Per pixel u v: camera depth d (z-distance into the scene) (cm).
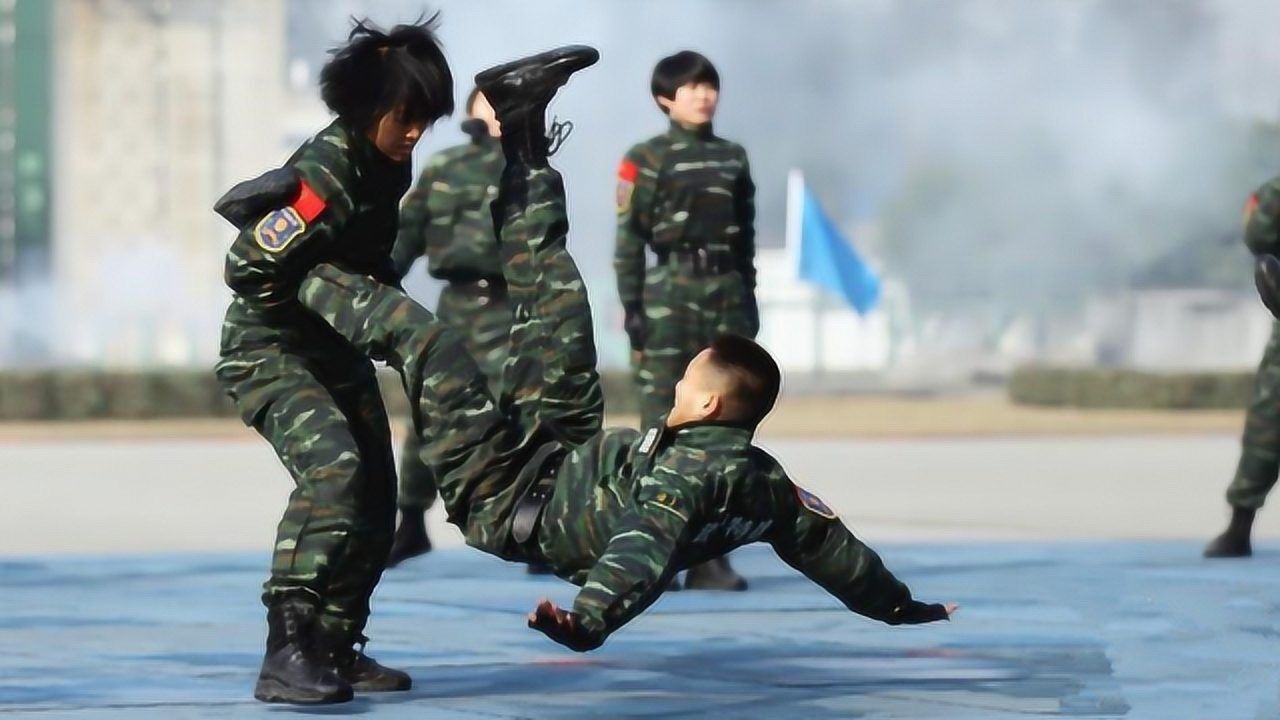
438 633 1541
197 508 3109
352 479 1154
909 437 5688
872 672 1323
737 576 1838
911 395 9506
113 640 1512
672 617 1634
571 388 1125
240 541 2539
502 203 1139
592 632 996
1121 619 1603
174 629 1582
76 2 13625
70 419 6719
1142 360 12838
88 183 13600
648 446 1067
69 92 13600
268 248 1109
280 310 1149
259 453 4853
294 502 1163
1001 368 12825
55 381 6719
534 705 1177
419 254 1997
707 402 1065
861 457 4597
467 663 1369
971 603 1714
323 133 1141
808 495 1112
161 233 13612
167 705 1184
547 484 1084
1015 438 5609
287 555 1159
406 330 1085
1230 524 2131
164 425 6494
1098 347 12888
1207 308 12756
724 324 1855
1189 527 2672
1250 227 1930
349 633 1202
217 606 1747
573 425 1128
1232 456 4591
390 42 1136
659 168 1850
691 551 1070
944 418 6800
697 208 1848
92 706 1181
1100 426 6188
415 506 2100
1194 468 4106
